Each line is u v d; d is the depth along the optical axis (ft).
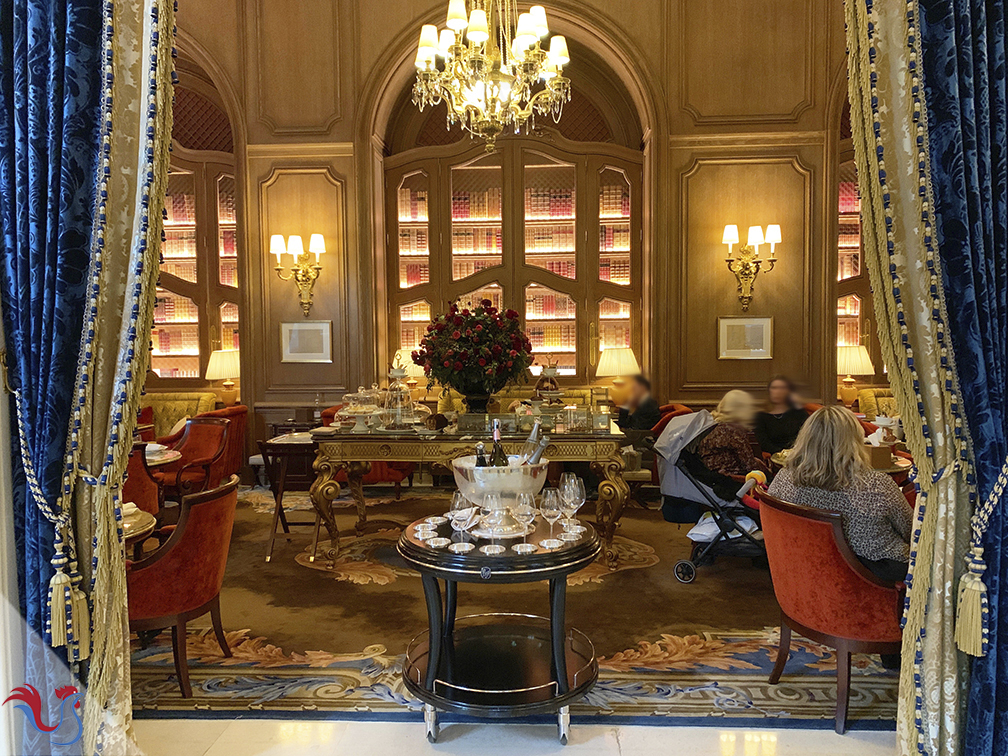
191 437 20.93
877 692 10.07
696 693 10.11
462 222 25.91
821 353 23.97
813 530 8.98
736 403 20.02
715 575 15.60
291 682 10.53
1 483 7.36
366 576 15.57
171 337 28.89
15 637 7.45
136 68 7.66
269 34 24.45
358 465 18.61
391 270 26.23
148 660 11.30
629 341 26.05
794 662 11.10
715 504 14.67
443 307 25.99
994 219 7.66
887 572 9.09
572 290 25.80
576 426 16.22
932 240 7.43
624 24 23.89
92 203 7.57
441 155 25.72
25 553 7.51
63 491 7.45
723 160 23.99
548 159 25.61
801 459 9.82
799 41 23.72
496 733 9.09
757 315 24.20
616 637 12.16
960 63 7.56
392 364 26.27
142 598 9.62
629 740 8.89
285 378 25.05
